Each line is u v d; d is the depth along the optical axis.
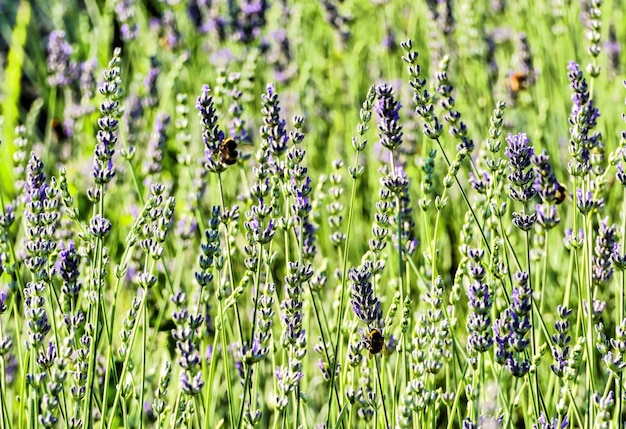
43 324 1.67
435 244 1.70
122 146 2.10
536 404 1.68
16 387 1.84
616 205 1.98
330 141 2.14
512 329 1.64
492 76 2.26
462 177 2.03
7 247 1.75
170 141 2.25
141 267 1.93
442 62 1.74
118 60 1.71
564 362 1.67
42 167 1.72
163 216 1.67
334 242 1.80
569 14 2.22
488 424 1.64
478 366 1.67
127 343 1.70
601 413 1.64
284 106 2.24
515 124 2.11
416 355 1.69
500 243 1.70
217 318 1.70
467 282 1.89
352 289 1.67
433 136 1.71
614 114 2.10
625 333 1.65
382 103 1.70
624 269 1.68
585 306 1.71
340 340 1.72
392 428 1.68
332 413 1.72
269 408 1.85
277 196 1.69
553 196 1.72
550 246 1.96
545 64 2.23
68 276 1.69
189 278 1.98
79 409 1.68
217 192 1.97
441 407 1.82
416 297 1.95
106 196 2.04
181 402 1.71
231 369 1.86
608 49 2.12
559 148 2.08
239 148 1.84
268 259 1.70
